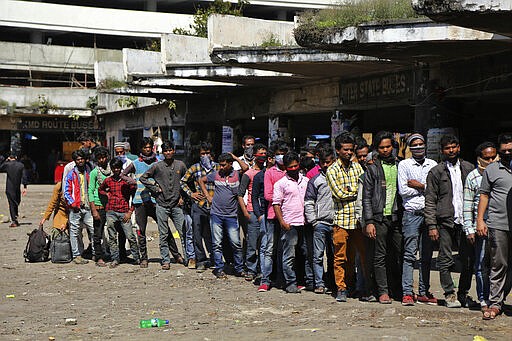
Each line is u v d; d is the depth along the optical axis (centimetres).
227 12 2788
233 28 1792
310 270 1056
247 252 1160
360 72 1797
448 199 892
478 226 845
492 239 834
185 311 920
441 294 1000
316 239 1023
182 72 1997
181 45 2089
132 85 2252
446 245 897
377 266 932
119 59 4472
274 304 956
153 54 2309
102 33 4709
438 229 898
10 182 1967
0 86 3784
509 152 830
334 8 1310
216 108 2584
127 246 1517
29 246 1370
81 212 1348
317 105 2031
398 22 1202
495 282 841
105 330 818
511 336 745
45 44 4759
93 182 1314
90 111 3822
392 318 840
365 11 1256
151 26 4781
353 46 1279
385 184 914
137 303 980
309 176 1085
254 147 1150
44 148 4441
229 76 1933
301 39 1294
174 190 1263
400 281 981
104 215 1327
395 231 930
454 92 1488
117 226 1316
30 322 870
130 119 3444
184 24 4819
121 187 1297
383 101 1736
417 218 905
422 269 932
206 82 2230
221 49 1669
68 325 848
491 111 1605
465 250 910
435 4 944
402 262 945
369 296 962
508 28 1045
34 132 4134
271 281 1138
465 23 1009
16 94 3781
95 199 1318
